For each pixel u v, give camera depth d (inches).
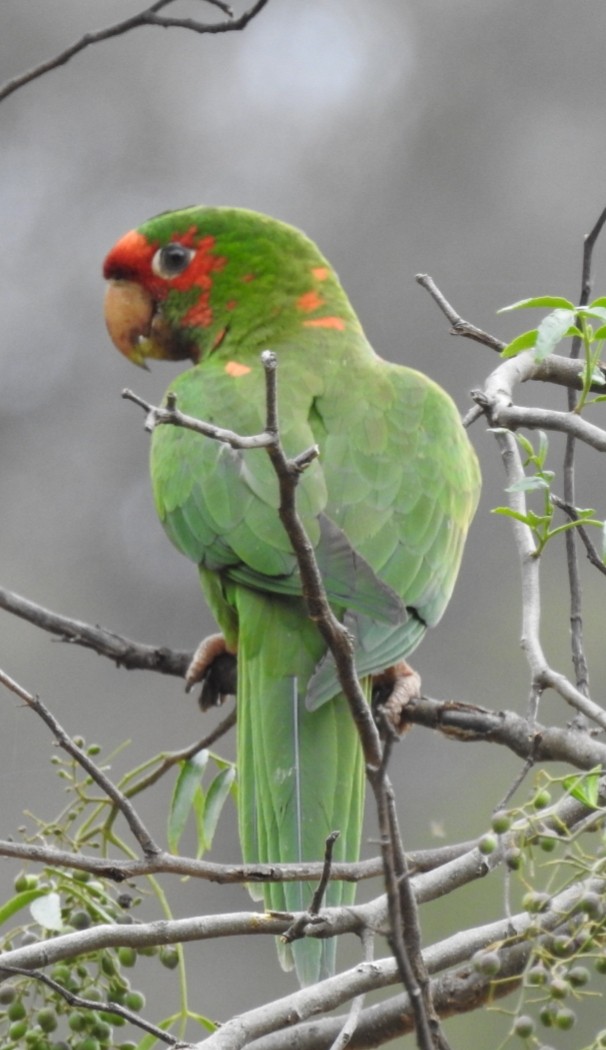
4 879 667.4
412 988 183.0
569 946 206.7
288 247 375.2
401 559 306.7
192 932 211.3
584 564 700.0
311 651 290.5
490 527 764.0
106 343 976.3
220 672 327.0
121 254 387.5
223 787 286.0
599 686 665.0
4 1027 297.1
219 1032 206.2
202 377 343.3
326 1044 249.4
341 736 279.6
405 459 319.6
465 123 990.4
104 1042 243.0
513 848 211.9
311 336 359.9
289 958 243.8
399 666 303.1
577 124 973.8
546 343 240.1
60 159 1048.2
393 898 182.4
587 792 211.5
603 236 920.3
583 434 262.5
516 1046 477.7
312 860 270.4
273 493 309.3
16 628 766.5
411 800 679.7
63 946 209.3
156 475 334.6
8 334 989.8
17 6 1057.5
